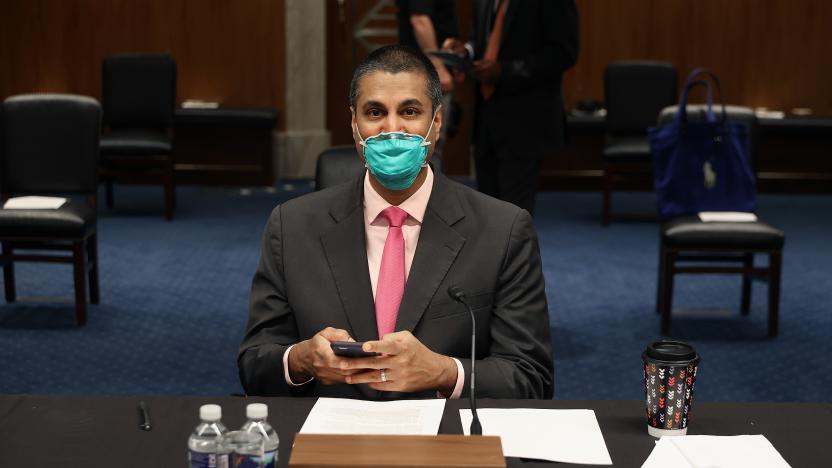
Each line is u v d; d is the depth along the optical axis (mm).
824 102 10656
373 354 2361
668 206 5879
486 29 5477
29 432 2193
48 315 6051
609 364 5320
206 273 7090
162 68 8953
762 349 5605
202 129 10344
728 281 7078
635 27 10547
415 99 2547
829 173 10484
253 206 9539
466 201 2740
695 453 2082
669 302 5789
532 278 2717
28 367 5145
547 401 2408
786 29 10570
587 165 10508
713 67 10609
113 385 4918
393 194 2682
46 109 6289
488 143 5477
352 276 2662
